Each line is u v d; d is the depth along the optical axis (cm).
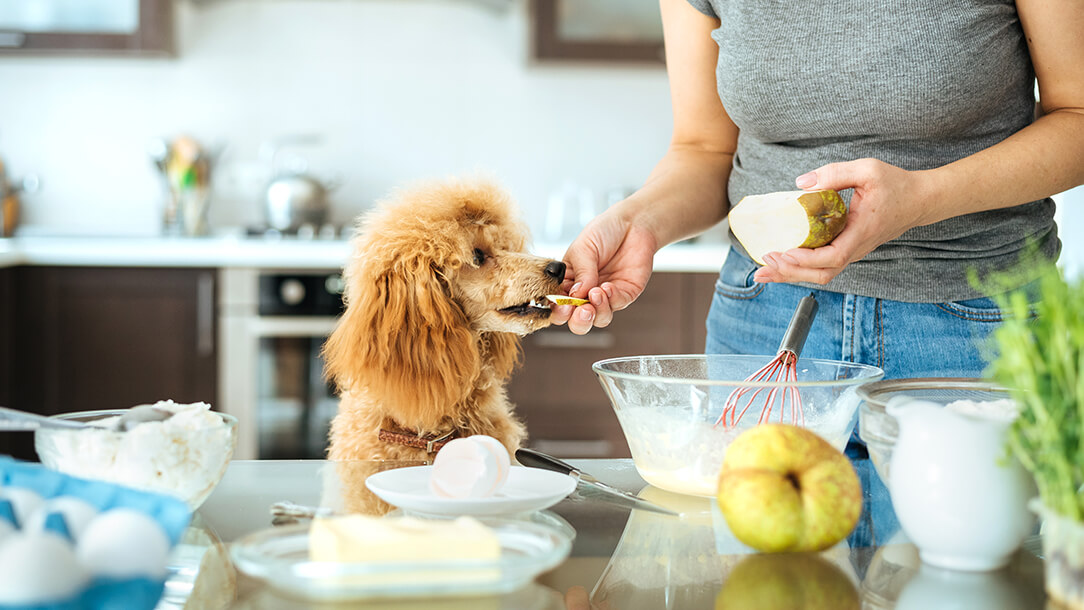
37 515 56
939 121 104
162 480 70
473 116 338
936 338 112
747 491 63
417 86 336
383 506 75
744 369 97
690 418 78
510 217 148
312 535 58
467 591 55
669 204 122
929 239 110
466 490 72
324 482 84
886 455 68
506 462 75
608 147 343
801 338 89
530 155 341
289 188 309
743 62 111
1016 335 55
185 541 68
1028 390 55
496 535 61
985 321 111
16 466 65
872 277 113
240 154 332
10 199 314
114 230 329
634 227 118
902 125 105
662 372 96
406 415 125
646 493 82
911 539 66
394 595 55
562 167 342
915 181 92
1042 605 57
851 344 114
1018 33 104
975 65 101
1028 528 61
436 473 74
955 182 92
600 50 314
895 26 101
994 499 60
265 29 330
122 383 277
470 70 337
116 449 70
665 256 285
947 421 62
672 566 65
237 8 328
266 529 66
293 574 55
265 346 279
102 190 328
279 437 281
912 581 62
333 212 337
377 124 336
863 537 70
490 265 135
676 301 287
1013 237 112
